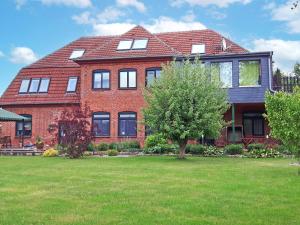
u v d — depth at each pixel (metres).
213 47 31.83
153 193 9.93
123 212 7.86
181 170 15.15
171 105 20.44
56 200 9.09
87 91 32.25
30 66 36.03
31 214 7.73
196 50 31.88
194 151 24.83
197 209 8.09
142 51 31.48
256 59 28.23
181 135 20.33
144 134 30.69
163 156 23.66
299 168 15.48
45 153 24.16
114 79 31.81
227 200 9.02
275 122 15.26
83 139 22.47
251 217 7.48
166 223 7.01
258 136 30.48
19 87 35.16
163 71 21.84
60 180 12.31
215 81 21.95
